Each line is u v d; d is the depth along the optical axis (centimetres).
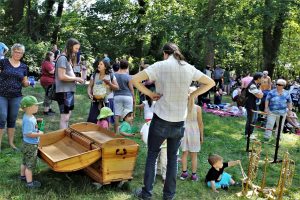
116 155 474
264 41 2330
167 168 450
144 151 675
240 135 916
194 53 2048
